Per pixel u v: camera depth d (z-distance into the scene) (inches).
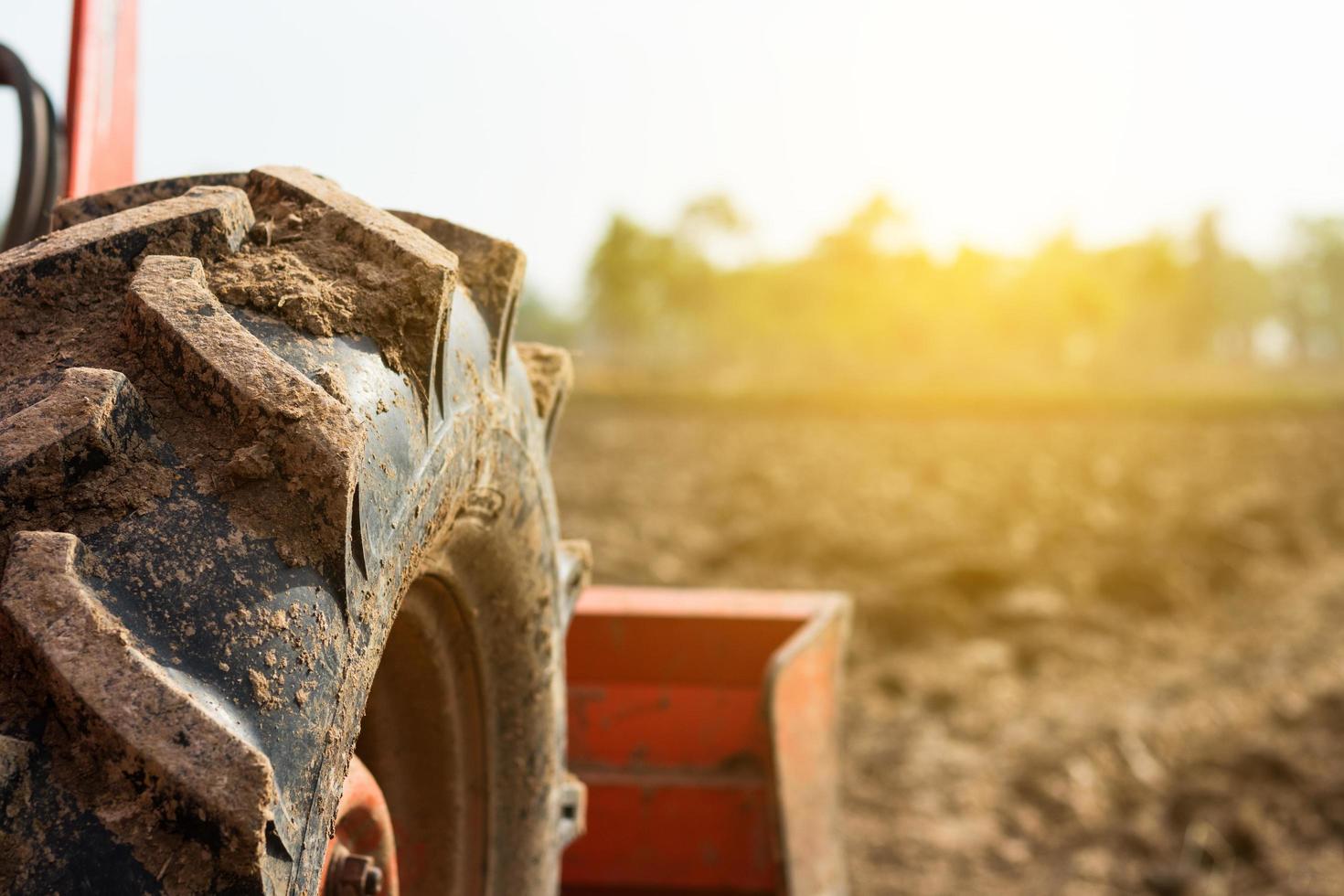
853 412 1257.4
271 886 34.6
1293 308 4092.0
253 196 53.7
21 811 32.9
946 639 279.3
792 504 490.0
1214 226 3742.6
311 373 43.3
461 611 59.4
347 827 54.2
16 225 76.3
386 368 46.9
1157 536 417.7
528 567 63.0
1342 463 733.9
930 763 202.5
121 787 33.4
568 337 4005.9
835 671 107.5
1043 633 282.8
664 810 100.4
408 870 63.9
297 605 38.5
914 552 374.9
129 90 83.9
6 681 34.9
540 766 67.4
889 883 162.1
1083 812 184.7
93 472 38.2
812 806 100.7
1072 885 163.3
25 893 32.0
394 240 49.7
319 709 38.2
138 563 37.0
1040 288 3307.1
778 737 94.8
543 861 68.6
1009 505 495.8
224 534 38.4
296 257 48.9
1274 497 537.3
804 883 97.7
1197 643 290.4
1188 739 215.2
